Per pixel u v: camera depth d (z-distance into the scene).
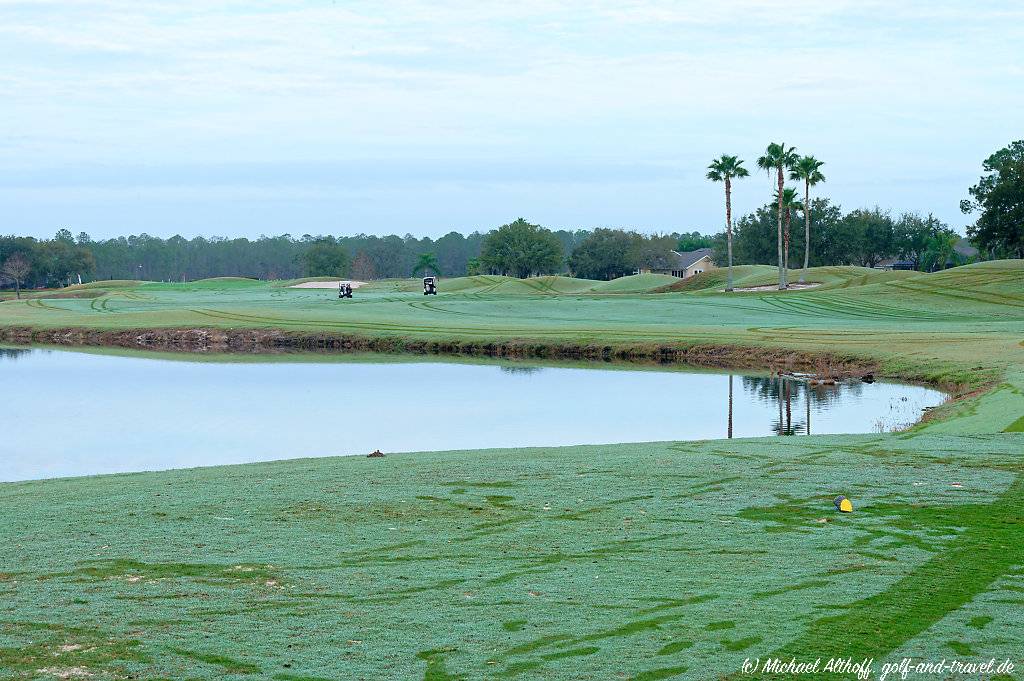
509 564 13.63
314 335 75.88
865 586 12.33
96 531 15.72
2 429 37.09
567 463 20.89
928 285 97.88
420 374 53.97
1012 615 11.24
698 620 11.32
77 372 57.16
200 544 14.85
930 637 10.66
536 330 71.00
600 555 13.98
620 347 62.19
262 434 35.47
